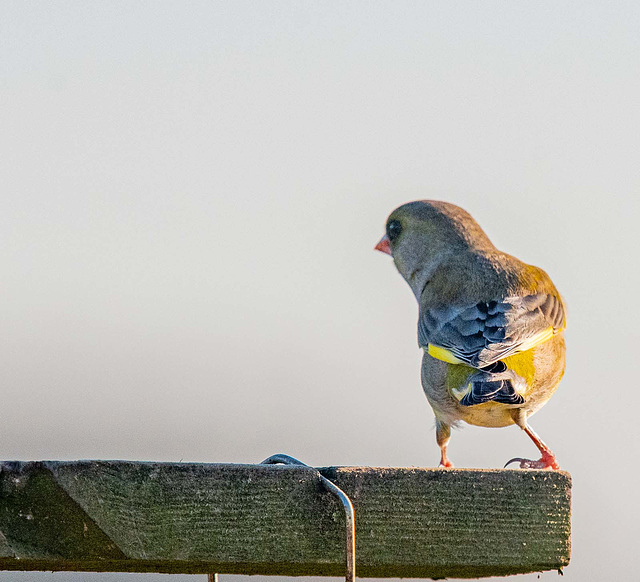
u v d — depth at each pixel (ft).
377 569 25.52
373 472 24.22
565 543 24.16
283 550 23.66
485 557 24.09
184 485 23.77
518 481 24.29
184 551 23.61
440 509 24.18
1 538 23.52
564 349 43.68
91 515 23.62
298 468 23.91
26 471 23.66
